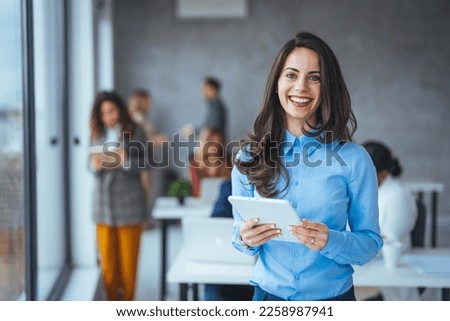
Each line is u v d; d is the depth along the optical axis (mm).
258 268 3455
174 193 8406
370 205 3258
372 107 13531
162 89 13695
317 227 3088
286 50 3277
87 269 8195
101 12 11469
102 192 7195
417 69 13461
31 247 5461
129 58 13633
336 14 13469
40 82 6746
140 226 7406
